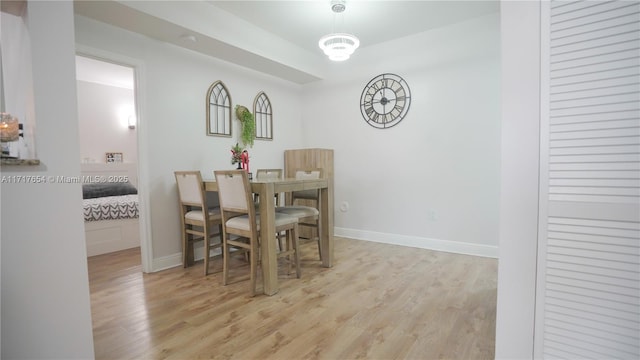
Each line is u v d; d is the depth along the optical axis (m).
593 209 1.02
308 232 3.88
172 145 2.94
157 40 2.81
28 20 1.13
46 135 1.18
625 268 0.99
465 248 3.22
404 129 3.57
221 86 3.39
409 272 2.67
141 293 2.27
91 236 3.29
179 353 1.53
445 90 3.29
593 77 1.00
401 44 3.54
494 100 3.03
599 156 1.00
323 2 2.77
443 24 3.22
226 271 2.44
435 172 3.38
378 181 3.79
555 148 1.06
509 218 1.14
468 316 1.88
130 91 5.33
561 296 1.08
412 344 1.59
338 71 4.07
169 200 2.92
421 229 3.50
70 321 1.25
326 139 4.23
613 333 1.01
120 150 5.23
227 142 3.46
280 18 3.06
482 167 3.12
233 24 3.00
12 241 1.10
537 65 1.07
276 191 2.33
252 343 1.61
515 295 1.15
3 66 1.22
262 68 3.72
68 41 1.23
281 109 4.18
